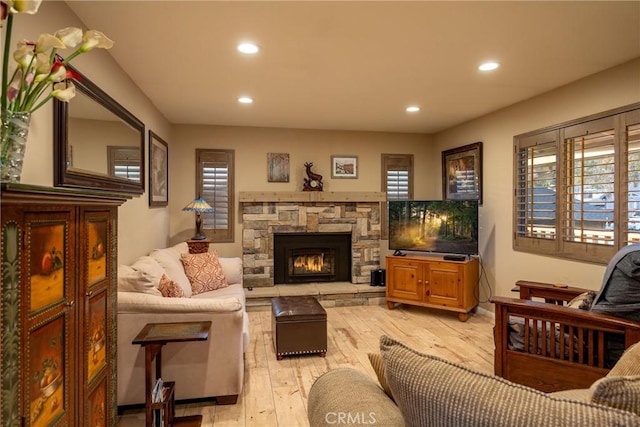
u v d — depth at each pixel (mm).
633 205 2752
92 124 2311
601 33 2334
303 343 3154
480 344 3494
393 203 4793
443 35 2367
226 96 3666
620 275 2008
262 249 4918
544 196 3549
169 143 4777
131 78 3127
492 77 3143
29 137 1699
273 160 5172
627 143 2791
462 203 4395
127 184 2939
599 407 678
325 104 3979
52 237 1188
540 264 3627
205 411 2357
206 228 4973
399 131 5469
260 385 2699
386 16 2129
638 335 1929
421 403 802
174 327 2125
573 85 3258
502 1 1970
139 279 2375
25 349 1039
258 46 2529
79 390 1376
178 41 2445
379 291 4887
